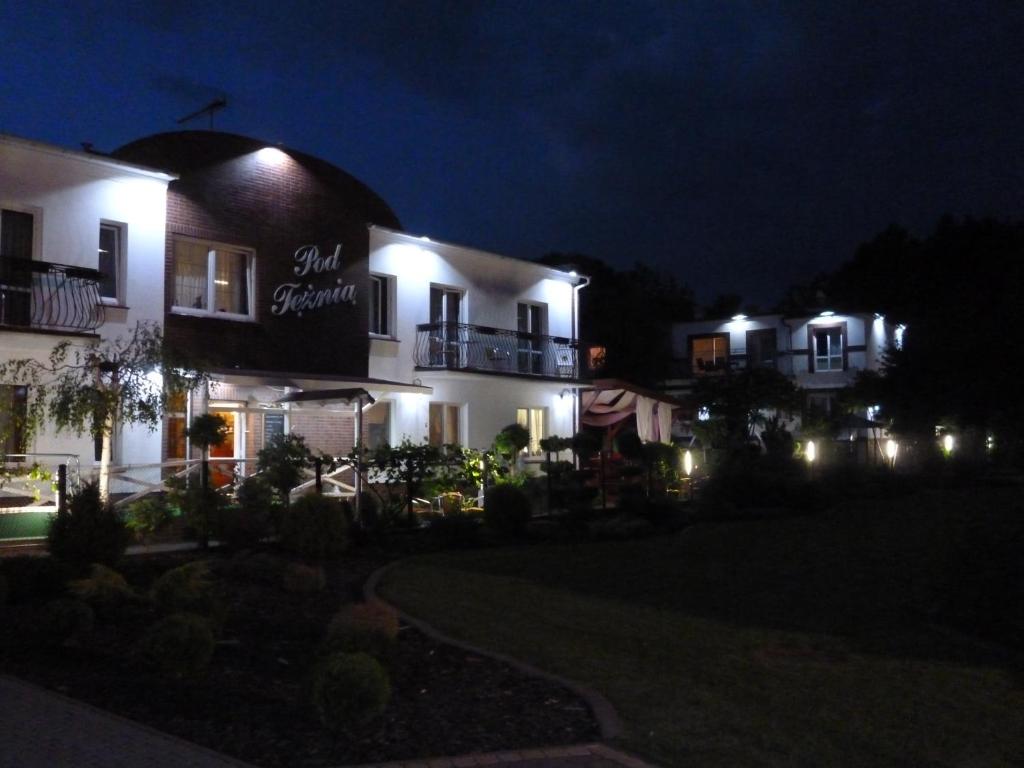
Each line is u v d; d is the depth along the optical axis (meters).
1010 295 22.59
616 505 21.64
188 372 14.65
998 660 8.56
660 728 6.61
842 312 42.56
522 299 27.61
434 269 24.67
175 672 7.27
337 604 10.86
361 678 6.21
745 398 29.33
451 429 25.17
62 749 5.83
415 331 24.00
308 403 19.47
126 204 17.80
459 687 7.50
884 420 34.31
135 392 13.83
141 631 8.91
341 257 22.14
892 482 27.28
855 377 37.78
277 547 14.48
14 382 14.48
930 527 18.36
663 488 23.73
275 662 8.15
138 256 17.94
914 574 13.04
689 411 31.64
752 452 26.45
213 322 19.28
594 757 6.03
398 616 9.97
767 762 6.04
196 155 19.23
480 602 10.95
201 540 14.33
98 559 11.80
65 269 16.14
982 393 23.48
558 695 7.32
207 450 15.98
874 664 8.38
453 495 19.44
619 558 14.56
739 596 11.52
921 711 7.10
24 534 14.51
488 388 25.86
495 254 26.25
